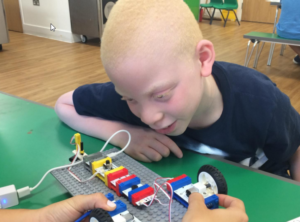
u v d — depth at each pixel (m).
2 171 0.66
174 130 0.56
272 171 0.90
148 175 0.59
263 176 0.64
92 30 3.53
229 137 0.71
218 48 3.50
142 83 0.46
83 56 3.14
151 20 0.45
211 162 0.70
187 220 0.40
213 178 0.49
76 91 0.85
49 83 2.36
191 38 0.50
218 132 0.71
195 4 5.31
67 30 3.76
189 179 0.52
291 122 0.73
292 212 0.53
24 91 2.19
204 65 0.53
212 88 0.64
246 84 0.69
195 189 0.49
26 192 0.58
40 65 2.83
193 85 0.50
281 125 0.69
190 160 0.71
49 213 0.46
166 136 0.73
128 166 0.62
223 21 5.73
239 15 5.73
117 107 0.75
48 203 0.56
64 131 0.85
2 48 3.41
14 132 0.84
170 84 0.47
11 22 4.38
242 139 0.73
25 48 3.45
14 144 0.78
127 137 0.74
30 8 4.04
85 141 0.80
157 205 0.50
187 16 0.50
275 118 0.68
